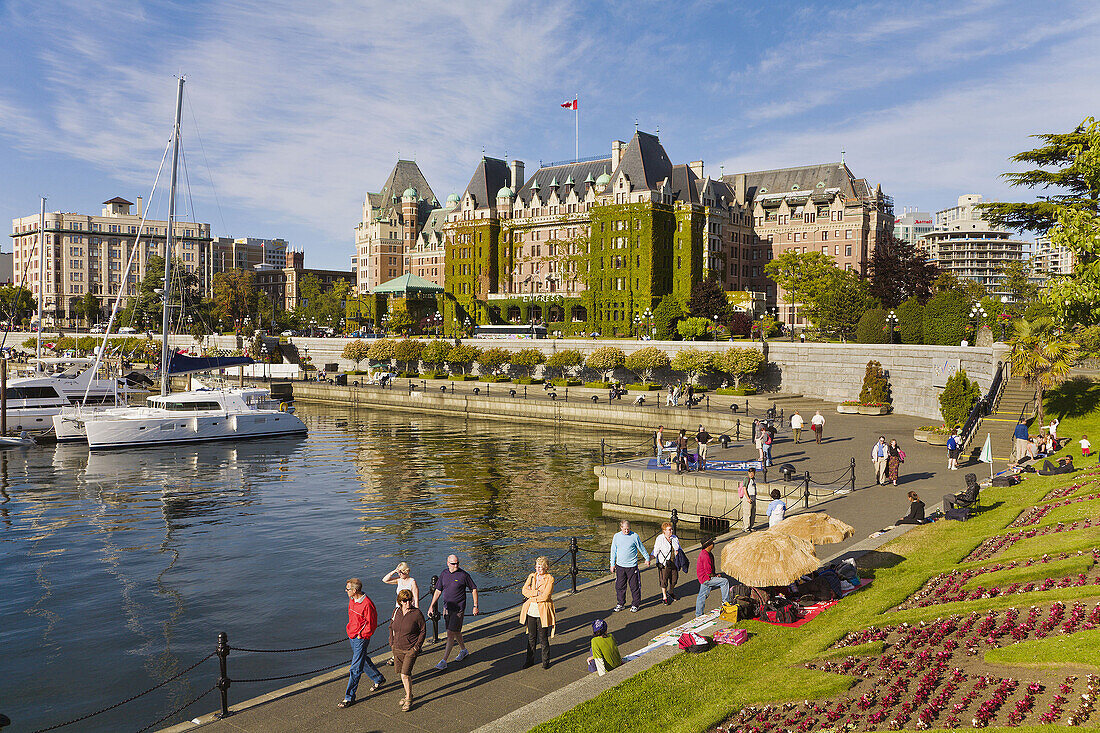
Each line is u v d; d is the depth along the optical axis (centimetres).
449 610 1758
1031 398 4925
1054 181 4753
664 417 7394
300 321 18938
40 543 3684
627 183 14225
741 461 4284
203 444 6794
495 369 11544
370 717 1524
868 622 1756
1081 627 1486
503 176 17400
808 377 8225
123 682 2212
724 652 1692
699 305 11888
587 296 14450
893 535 2575
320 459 6062
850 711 1336
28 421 7288
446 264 17212
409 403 9719
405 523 4019
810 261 11512
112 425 6431
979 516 2670
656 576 2456
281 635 2544
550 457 6084
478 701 1583
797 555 1828
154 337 15888
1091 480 2767
